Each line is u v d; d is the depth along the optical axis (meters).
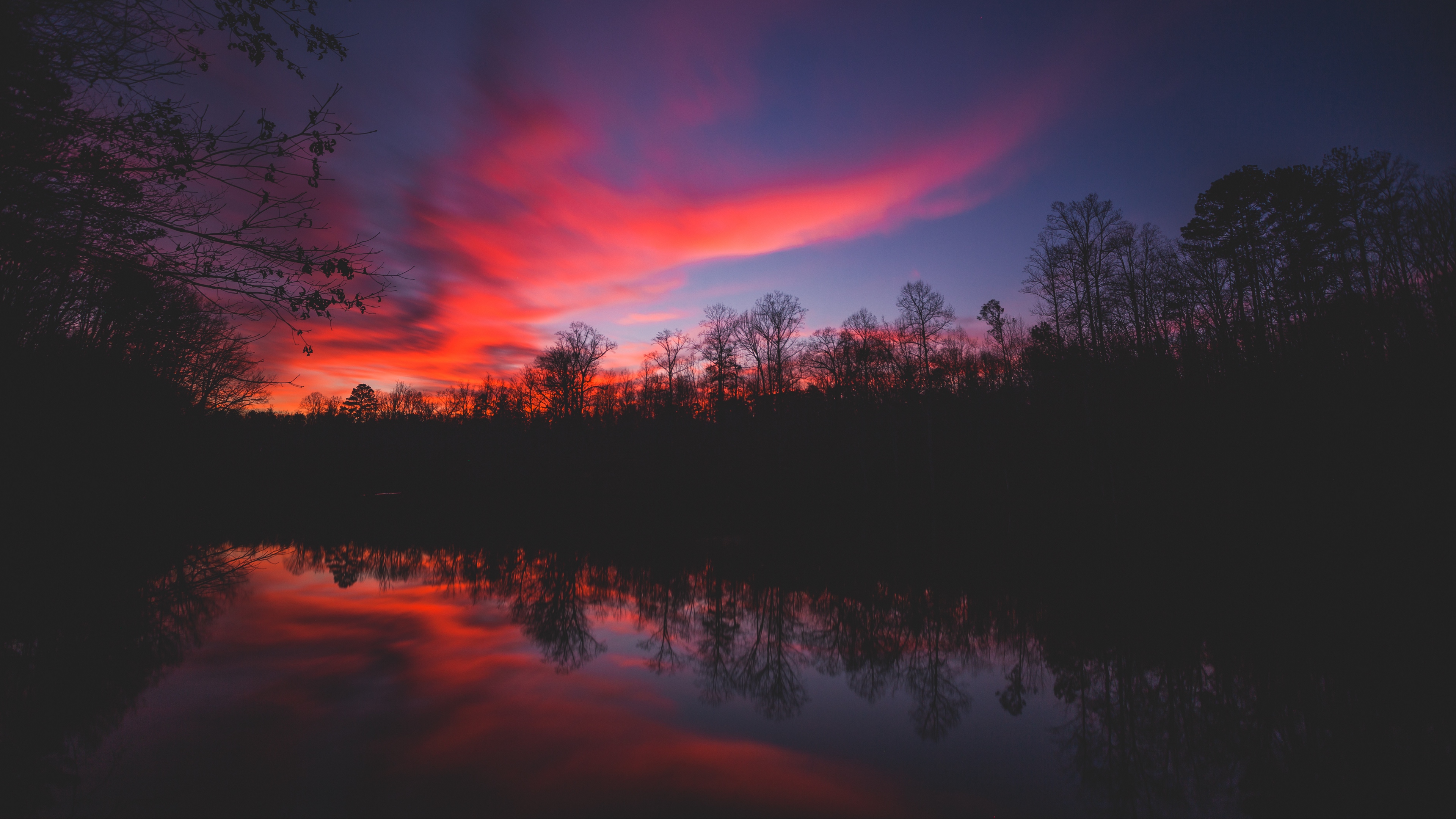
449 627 13.27
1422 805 6.41
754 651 11.84
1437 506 16.41
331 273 5.21
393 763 7.02
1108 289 29.05
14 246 4.95
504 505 47.66
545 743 7.65
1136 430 27.84
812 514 38.59
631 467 50.06
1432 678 10.11
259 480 49.75
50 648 11.32
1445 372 16.84
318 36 5.00
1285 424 21.28
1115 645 12.23
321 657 10.99
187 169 4.96
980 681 10.21
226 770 6.78
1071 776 7.01
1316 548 19.03
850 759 7.36
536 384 58.31
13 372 9.52
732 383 50.94
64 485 14.17
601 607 15.52
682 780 6.78
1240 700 9.41
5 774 6.55
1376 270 21.05
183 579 18.53
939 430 43.44
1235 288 27.20
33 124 4.72
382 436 72.75
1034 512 33.53
